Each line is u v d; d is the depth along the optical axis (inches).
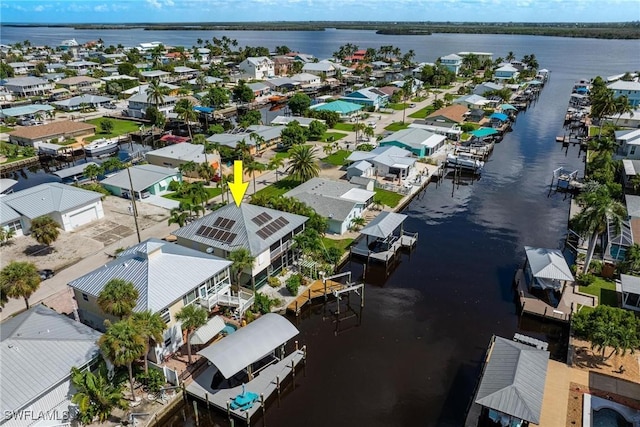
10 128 4717.0
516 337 1600.6
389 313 1893.5
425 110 5620.1
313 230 2126.0
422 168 3540.8
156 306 1472.7
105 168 3208.7
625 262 2015.3
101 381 1295.5
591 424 1284.4
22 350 1262.3
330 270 2094.0
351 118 5123.0
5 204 2415.1
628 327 1477.6
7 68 7657.5
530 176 3496.6
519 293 1955.0
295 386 1501.0
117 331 1231.5
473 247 2423.7
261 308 1792.6
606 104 4379.9
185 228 2049.7
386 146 3759.8
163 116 4729.3
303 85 7303.2
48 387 1201.4
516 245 2438.5
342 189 2765.7
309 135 4303.6
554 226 2652.6
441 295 2007.9
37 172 3720.5
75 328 1417.3
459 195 3142.2
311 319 1868.8
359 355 1651.1
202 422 1392.7
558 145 4291.3
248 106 5816.9
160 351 1510.8
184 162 3351.4
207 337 1488.7
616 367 1510.8
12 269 1569.9
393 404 1432.1
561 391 1403.8
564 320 1753.2
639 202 2496.3
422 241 2498.8
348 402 1439.5
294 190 2753.4
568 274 1888.5
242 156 3489.2
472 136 4399.6
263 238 1929.1
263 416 1389.0
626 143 3627.0
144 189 2883.9
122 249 2210.9
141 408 1348.4
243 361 1412.4
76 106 5565.9
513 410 1221.1
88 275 1633.9
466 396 1462.8
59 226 2381.9
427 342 1716.3
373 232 2212.1
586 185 2910.9
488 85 6250.0
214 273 1686.8
